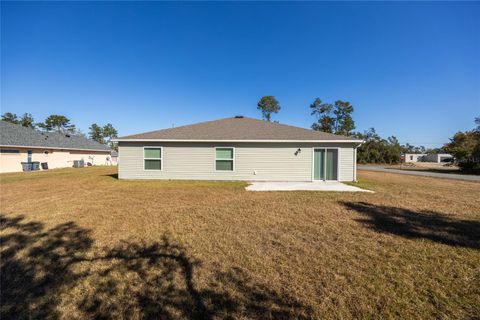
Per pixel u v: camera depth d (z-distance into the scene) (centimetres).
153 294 274
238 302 261
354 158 1300
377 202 749
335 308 252
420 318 238
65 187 1052
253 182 1262
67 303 258
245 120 1742
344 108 4716
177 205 695
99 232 464
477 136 2777
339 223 530
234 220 548
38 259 352
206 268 330
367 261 352
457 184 1270
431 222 539
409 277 309
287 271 323
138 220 544
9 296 269
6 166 2086
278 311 248
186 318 238
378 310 249
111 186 1084
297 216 584
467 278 307
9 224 513
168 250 385
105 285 289
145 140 1309
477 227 506
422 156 5975
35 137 2673
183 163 1339
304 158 1312
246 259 356
